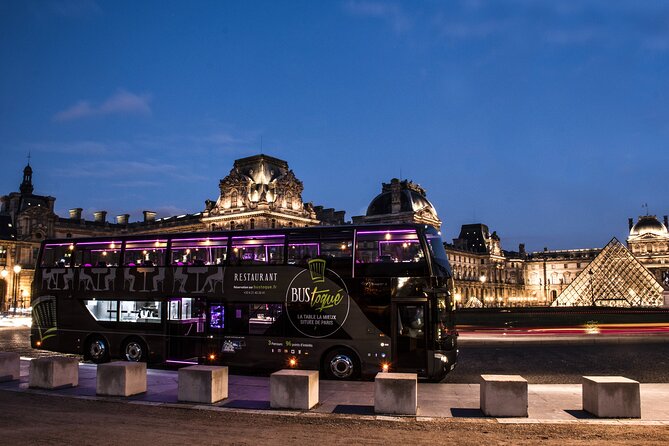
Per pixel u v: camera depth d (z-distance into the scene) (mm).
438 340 21578
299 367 22844
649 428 14578
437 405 17438
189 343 25297
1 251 125188
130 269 26578
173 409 16703
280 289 23562
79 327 27375
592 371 25906
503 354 32156
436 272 22109
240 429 14305
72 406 17016
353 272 22719
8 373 21344
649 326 57031
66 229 138875
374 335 22016
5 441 12906
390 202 139250
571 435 13891
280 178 117125
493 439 13484
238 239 24797
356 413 16297
